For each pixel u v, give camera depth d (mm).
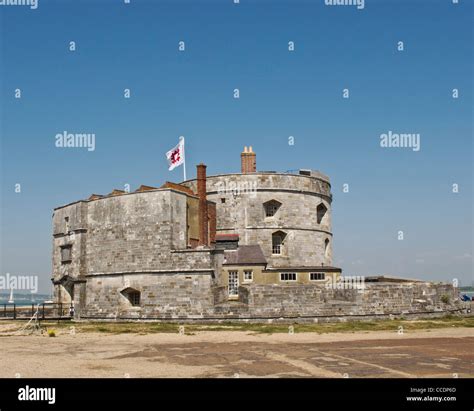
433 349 29297
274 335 37969
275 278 55281
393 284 51688
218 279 51562
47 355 27906
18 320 54781
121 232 53719
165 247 51125
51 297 66250
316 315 48312
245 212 62625
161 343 33469
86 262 56938
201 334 39250
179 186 59125
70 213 59875
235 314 47938
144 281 51500
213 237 61469
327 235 68000
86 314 55062
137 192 53281
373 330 41406
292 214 63469
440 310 54750
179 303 49781
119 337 37594
